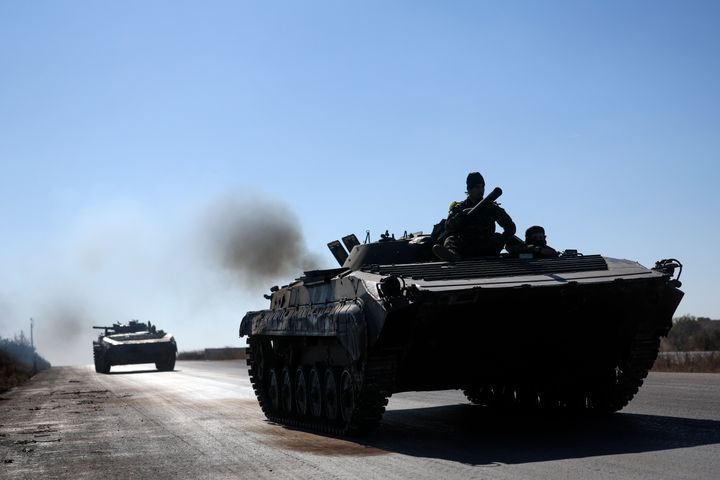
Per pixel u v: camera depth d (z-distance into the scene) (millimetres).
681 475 9086
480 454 11289
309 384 16469
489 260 13906
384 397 13117
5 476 11242
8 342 77500
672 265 13469
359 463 11000
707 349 49188
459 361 14109
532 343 13977
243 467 11086
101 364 49781
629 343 14008
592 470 9633
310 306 15852
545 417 15656
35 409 22766
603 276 13148
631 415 15094
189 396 25438
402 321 12297
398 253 16172
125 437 15125
